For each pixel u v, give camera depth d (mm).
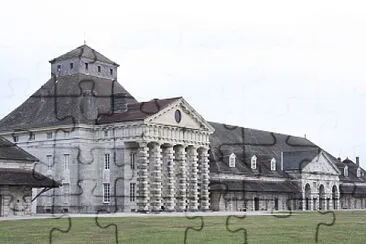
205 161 86562
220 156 93938
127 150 79062
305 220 49219
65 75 88062
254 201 94625
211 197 89375
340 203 120812
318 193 109750
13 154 67000
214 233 33000
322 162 111750
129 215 63594
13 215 63219
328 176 113188
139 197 77500
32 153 82938
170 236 31078
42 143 82312
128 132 78750
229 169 92938
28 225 41594
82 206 78625
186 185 84188
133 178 78625
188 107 83688
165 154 81438
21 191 65000
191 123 84562
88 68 88062
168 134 80875
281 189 100562
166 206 80688
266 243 27547
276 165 105812
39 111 85062
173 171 81750
